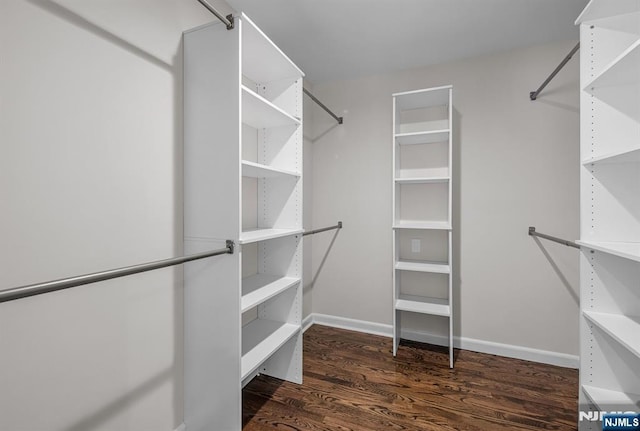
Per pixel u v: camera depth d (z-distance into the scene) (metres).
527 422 1.54
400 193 2.49
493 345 2.25
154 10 1.27
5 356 0.86
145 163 1.24
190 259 1.12
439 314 2.09
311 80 2.70
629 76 1.19
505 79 2.21
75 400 1.02
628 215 1.27
